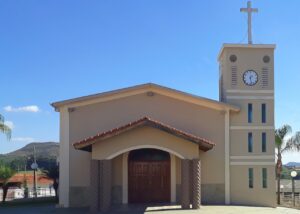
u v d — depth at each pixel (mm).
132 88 25016
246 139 25938
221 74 28188
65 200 24266
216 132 25594
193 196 21578
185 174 21578
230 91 26375
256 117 26250
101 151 21188
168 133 21641
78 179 24391
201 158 25453
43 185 57094
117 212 20625
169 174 24719
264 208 23828
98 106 24969
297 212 22734
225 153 25562
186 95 25312
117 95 25094
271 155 25953
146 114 25188
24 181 45562
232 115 26078
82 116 24797
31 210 23328
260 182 25703
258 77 26625
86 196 24312
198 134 25422
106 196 20969
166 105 25375
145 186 24578
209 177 25344
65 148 24516
